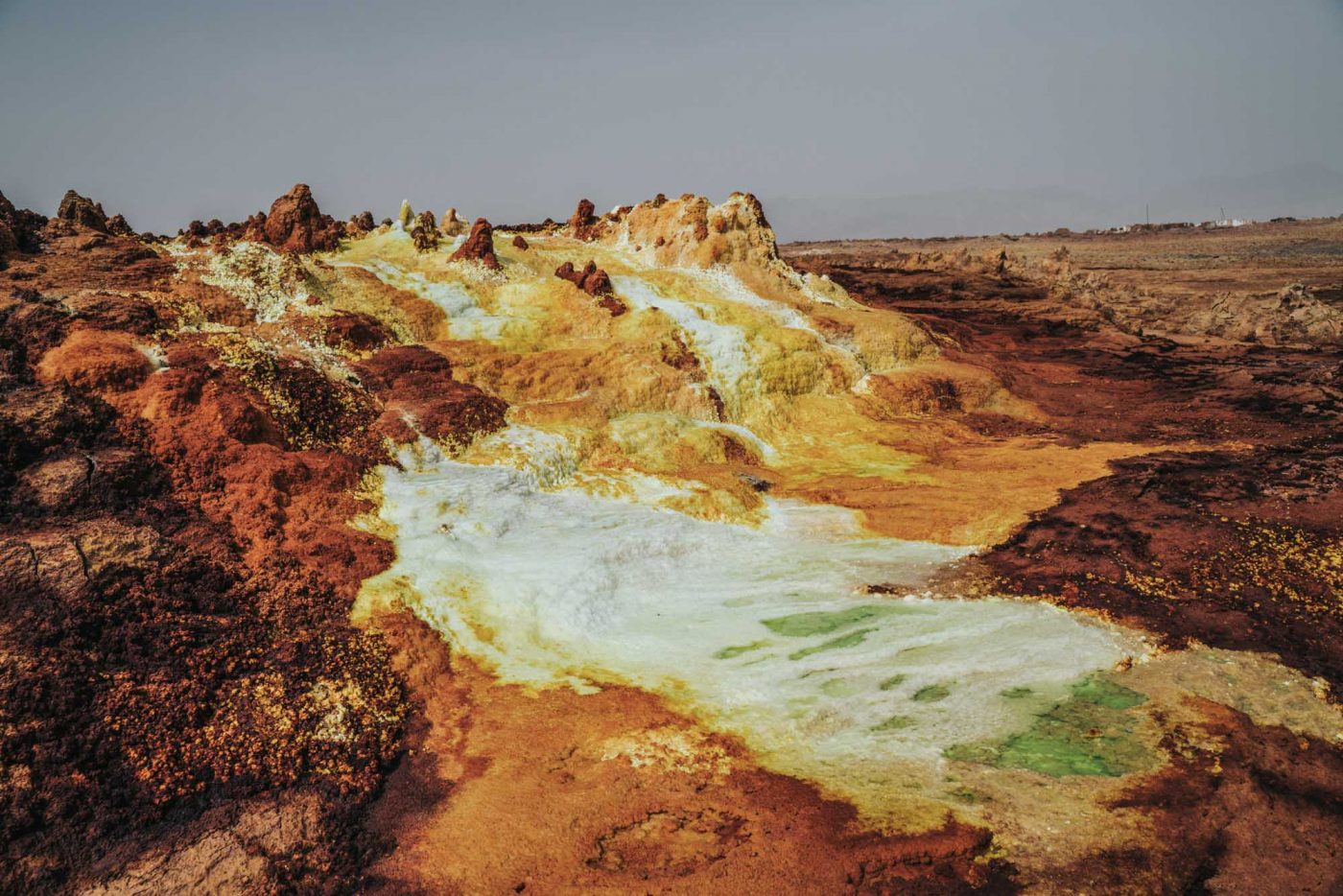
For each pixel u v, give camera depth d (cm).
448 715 1429
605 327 2927
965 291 5731
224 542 1589
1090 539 2038
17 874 1005
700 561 1988
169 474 1675
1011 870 1102
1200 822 1178
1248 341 4628
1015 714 1423
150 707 1234
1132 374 3853
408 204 3356
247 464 1761
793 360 3100
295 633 1471
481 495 2017
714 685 1505
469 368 2519
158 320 2058
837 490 2414
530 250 3344
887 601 1811
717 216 3625
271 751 1252
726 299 3347
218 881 1061
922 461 2708
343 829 1180
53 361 1719
